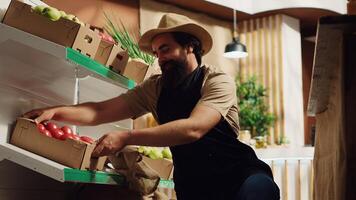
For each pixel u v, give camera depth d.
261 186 1.78
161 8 6.18
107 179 1.93
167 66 1.95
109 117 2.07
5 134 1.79
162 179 2.40
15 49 1.81
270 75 6.71
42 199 2.13
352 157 1.23
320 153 1.69
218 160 1.88
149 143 1.71
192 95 1.92
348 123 1.24
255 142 4.88
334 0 6.59
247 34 6.99
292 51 6.81
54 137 1.72
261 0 6.70
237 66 6.98
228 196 1.84
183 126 1.71
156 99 2.09
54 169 1.58
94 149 1.71
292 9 6.61
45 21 1.73
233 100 1.89
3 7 1.89
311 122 7.46
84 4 5.41
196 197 1.94
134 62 2.41
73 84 2.28
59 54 1.67
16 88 1.87
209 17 6.74
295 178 4.29
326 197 1.56
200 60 2.05
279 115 6.59
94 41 1.84
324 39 1.28
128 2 5.87
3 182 1.90
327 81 1.46
